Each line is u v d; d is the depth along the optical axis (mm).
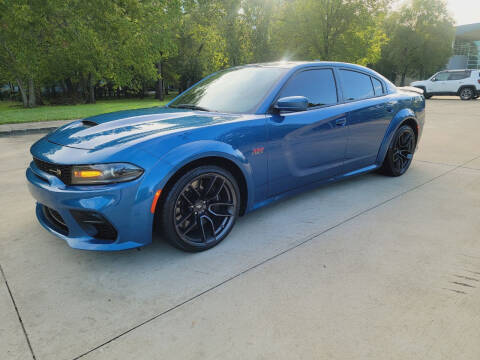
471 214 2803
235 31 31594
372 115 3326
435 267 2006
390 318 1564
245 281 1891
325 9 21391
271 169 2520
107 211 1807
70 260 2150
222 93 2814
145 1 20016
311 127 2738
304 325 1526
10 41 16875
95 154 1855
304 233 2488
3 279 1940
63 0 15945
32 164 2291
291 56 24422
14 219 2797
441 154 5137
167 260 2135
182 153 1955
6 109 18766
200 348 1402
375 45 22500
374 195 3297
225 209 2332
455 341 1418
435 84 18375
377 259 2109
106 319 1599
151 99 33062
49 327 1549
